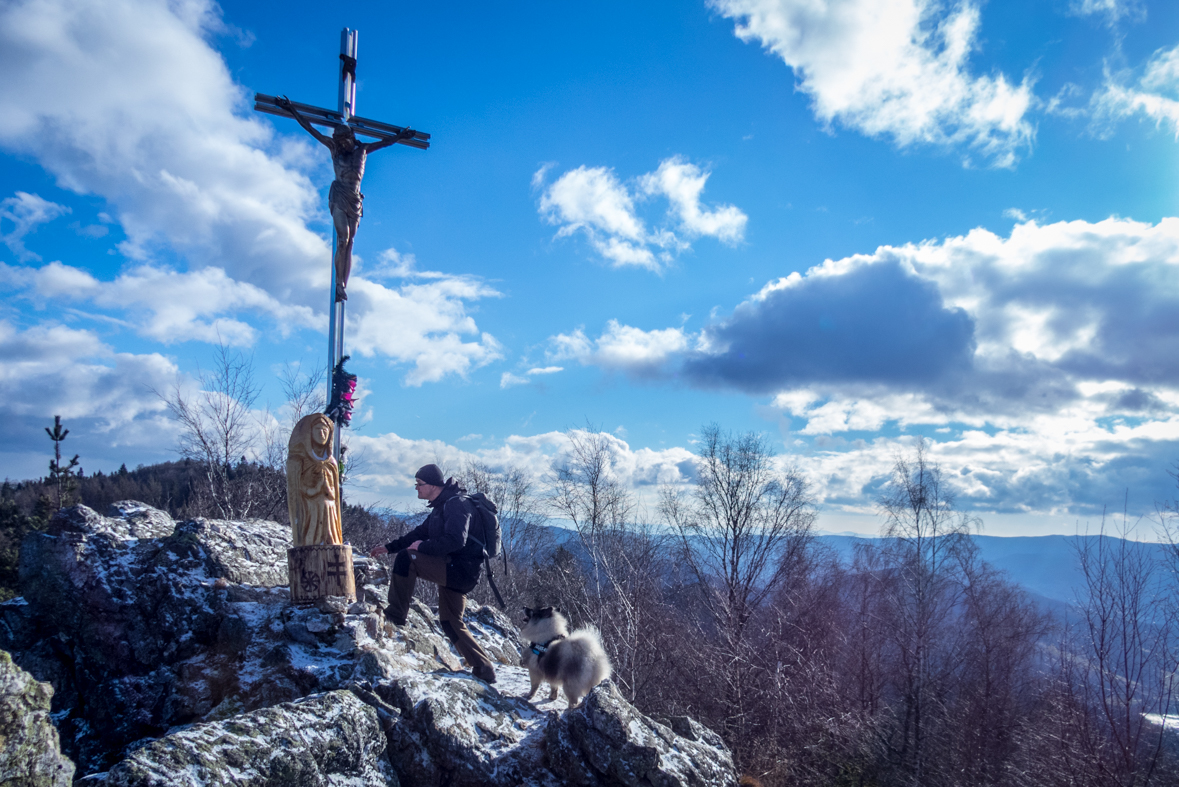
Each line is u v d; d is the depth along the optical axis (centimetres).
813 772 2038
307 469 616
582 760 482
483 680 608
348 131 775
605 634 1862
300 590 598
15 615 644
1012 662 2344
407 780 484
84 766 558
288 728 421
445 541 588
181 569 663
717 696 2139
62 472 3064
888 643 2688
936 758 2272
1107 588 1513
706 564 2642
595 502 2459
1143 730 1469
